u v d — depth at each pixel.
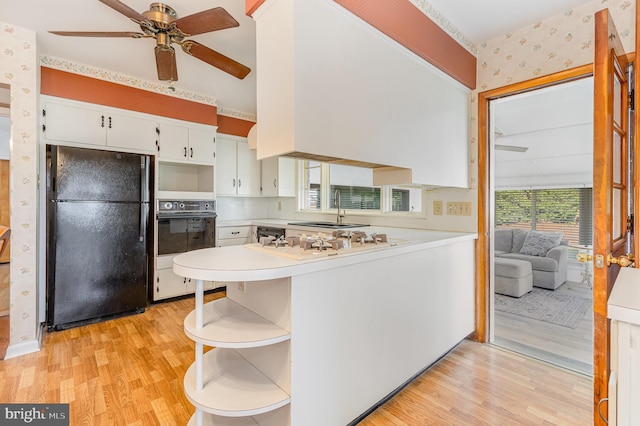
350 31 1.58
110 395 1.77
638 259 1.49
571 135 3.96
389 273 1.74
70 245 2.70
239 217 4.69
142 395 1.77
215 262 1.32
